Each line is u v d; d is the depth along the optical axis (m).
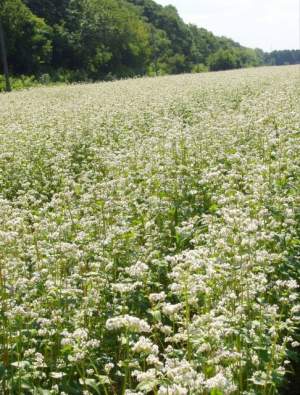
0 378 5.39
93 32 87.19
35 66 75.31
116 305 6.67
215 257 6.79
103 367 6.09
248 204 8.77
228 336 5.67
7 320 6.17
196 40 151.50
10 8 73.31
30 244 8.27
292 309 5.95
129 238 8.12
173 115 20.28
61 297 6.64
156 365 4.53
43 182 13.10
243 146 12.55
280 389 6.14
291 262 7.32
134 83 38.38
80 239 7.92
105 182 10.74
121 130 17.16
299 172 10.30
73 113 21.02
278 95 20.31
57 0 88.75
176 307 5.07
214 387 4.36
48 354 6.09
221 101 23.17
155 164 11.48
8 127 18.72
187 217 9.55
